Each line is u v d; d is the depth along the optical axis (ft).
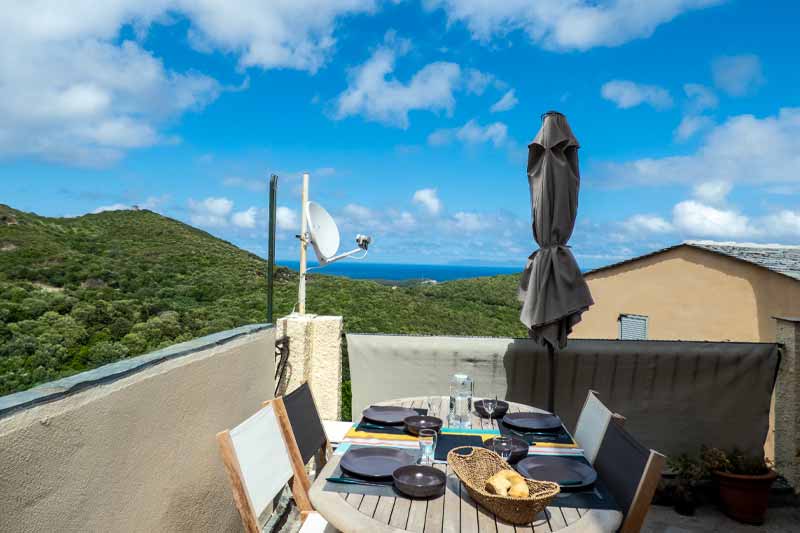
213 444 8.44
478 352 13.47
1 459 3.80
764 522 11.93
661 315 28.25
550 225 11.84
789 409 13.01
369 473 6.66
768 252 26.53
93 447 5.08
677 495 12.35
